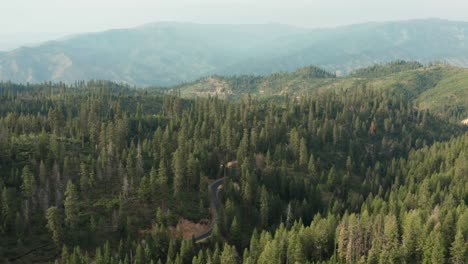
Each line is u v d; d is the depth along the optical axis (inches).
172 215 5462.6
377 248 4165.8
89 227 4928.6
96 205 5433.1
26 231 4776.1
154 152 6840.6
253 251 4441.4
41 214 5147.6
